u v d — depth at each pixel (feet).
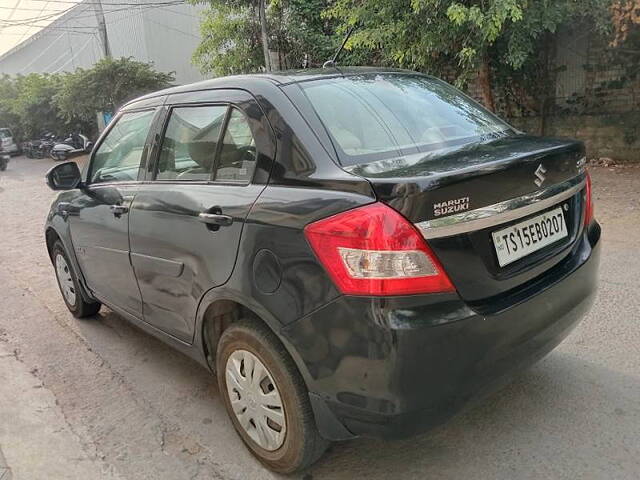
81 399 11.14
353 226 6.56
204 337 9.35
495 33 24.49
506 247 7.43
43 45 139.85
